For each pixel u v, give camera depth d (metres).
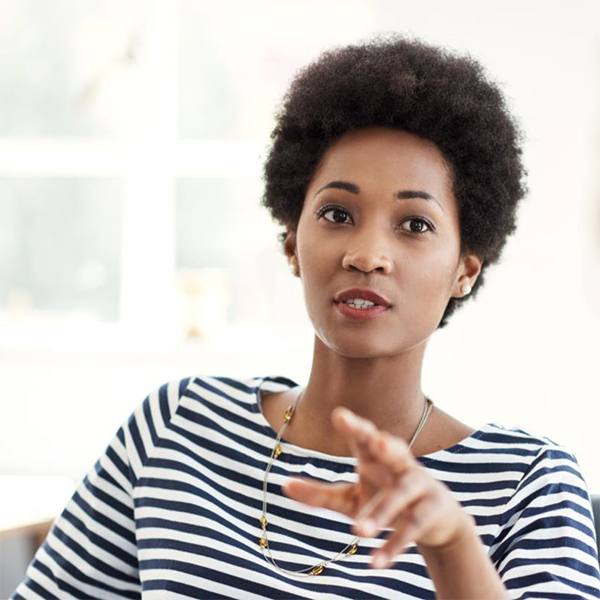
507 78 3.42
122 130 3.80
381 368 1.18
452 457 1.19
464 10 3.43
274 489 1.21
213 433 1.28
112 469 1.31
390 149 1.14
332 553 1.15
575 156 3.40
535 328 3.43
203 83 3.76
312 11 3.66
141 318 3.80
